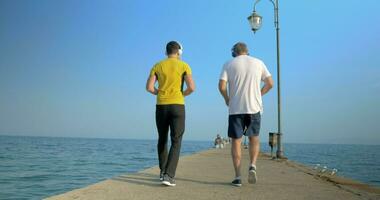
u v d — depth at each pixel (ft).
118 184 17.94
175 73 18.08
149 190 16.34
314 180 21.20
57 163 116.88
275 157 44.50
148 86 18.22
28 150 253.03
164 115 18.02
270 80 18.25
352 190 17.30
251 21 45.39
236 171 18.30
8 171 86.99
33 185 61.26
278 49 47.09
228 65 18.28
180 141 18.04
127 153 219.41
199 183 18.98
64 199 13.84
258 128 18.03
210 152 58.13
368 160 152.15
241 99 17.75
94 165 106.83
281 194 15.89
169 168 17.58
